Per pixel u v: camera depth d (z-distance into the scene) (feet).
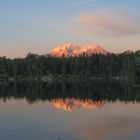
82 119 192.03
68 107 251.39
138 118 192.95
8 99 316.19
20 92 403.13
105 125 171.22
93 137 143.33
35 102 289.12
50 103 280.10
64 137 143.84
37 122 182.29
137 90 410.31
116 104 266.57
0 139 140.46
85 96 343.05
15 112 223.92
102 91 402.31
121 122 179.52
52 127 166.50
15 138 142.31
